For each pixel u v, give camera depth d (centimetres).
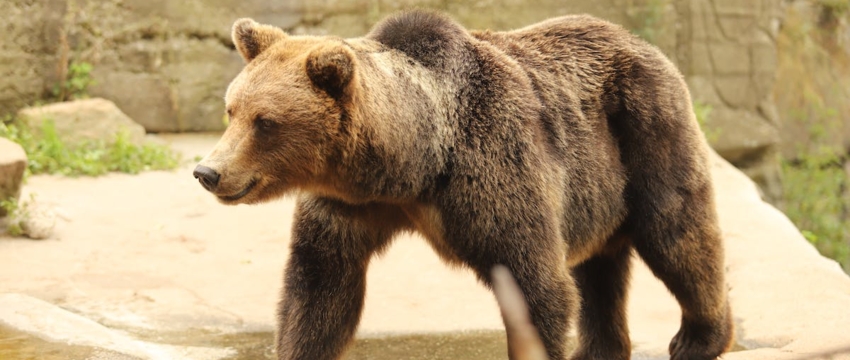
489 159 844
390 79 834
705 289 1009
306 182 827
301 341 894
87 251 1406
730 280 1299
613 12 2570
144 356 997
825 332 1050
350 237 890
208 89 2272
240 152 792
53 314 1085
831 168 3130
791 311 1152
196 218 1588
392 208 879
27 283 1261
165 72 2230
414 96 838
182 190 1762
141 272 1337
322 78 797
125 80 2202
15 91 2106
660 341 1150
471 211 845
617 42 991
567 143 921
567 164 916
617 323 1070
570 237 936
